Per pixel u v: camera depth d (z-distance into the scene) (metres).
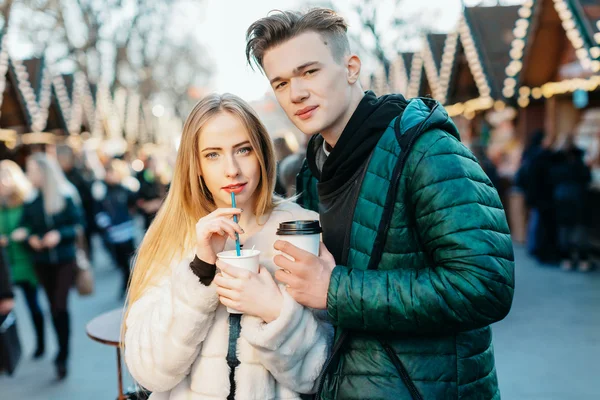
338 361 1.47
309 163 1.78
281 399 1.59
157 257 1.70
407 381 1.38
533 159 8.07
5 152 12.45
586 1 7.19
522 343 4.82
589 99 9.74
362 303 1.32
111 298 7.41
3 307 3.82
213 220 1.46
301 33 1.44
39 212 4.58
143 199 7.88
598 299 6.02
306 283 1.38
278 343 1.44
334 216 1.56
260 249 1.72
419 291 1.29
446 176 1.33
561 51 8.93
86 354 5.17
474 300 1.26
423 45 12.34
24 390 4.37
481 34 10.14
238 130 1.60
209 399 1.53
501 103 10.03
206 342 1.56
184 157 1.66
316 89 1.45
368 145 1.46
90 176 12.45
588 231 8.16
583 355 4.46
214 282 1.45
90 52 22.27
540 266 7.89
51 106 14.80
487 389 1.45
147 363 1.50
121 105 25.67
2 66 10.52
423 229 1.35
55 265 4.64
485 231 1.30
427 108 1.51
